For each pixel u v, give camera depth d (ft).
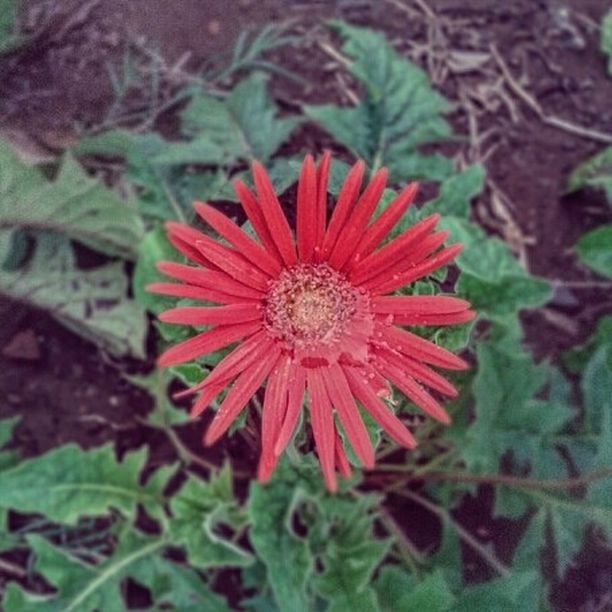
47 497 1.01
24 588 1.08
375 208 0.70
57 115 0.98
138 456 1.04
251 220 0.69
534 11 1.24
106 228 1.05
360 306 0.72
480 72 1.23
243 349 0.69
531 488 0.99
